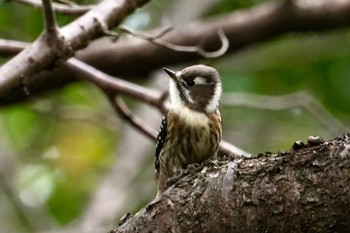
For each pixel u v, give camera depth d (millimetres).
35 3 9484
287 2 12758
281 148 15086
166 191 6414
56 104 15086
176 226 6262
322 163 5812
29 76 8258
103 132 15805
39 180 15195
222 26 12828
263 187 5980
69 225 14547
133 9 8945
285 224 5887
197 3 15039
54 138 15438
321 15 12852
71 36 8445
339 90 14594
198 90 9461
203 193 6215
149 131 10852
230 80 14578
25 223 14602
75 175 15367
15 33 13375
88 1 11422
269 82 14836
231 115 15281
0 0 11719
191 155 9289
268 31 13008
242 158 6270
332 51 14789
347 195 5695
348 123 14469
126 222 6516
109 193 14531
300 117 15258
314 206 5781
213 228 6141
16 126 15102
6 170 14773
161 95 10508
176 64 12898
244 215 6027
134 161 15078
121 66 12727
